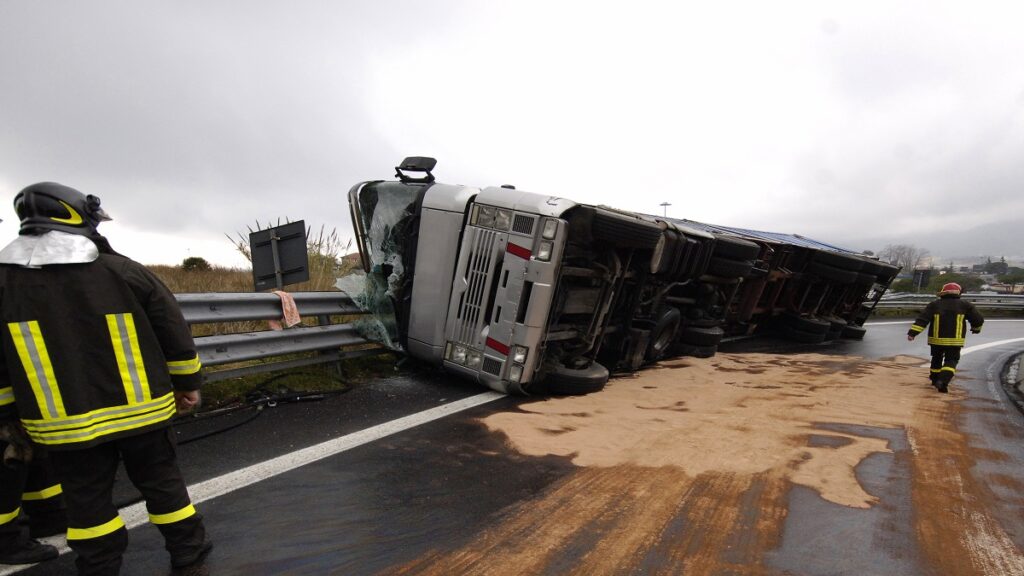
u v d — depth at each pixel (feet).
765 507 11.39
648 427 16.34
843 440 15.98
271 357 18.53
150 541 9.27
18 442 7.89
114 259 7.72
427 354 19.76
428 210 19.60
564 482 12.19
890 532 10.57
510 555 9.23
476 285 18.70
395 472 12.34
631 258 21.97
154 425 7.83
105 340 7.39
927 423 18.45
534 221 17.75
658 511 10.99
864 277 43.80
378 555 9.11
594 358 22.25
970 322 24.50
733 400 20.52
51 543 9.15
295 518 10.18
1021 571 9.41
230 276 36.73
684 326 30.17
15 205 7.57
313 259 32.78
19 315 7.02
